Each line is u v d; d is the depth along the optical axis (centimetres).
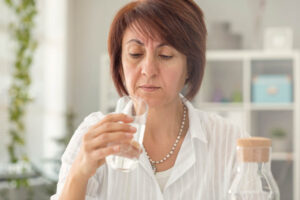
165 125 123
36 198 359
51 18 415
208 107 412
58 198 104
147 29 103
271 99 402
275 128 406
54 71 414
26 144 379
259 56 405
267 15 429
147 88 106
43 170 384
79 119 457
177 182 123
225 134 131
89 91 460
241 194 82
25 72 346
